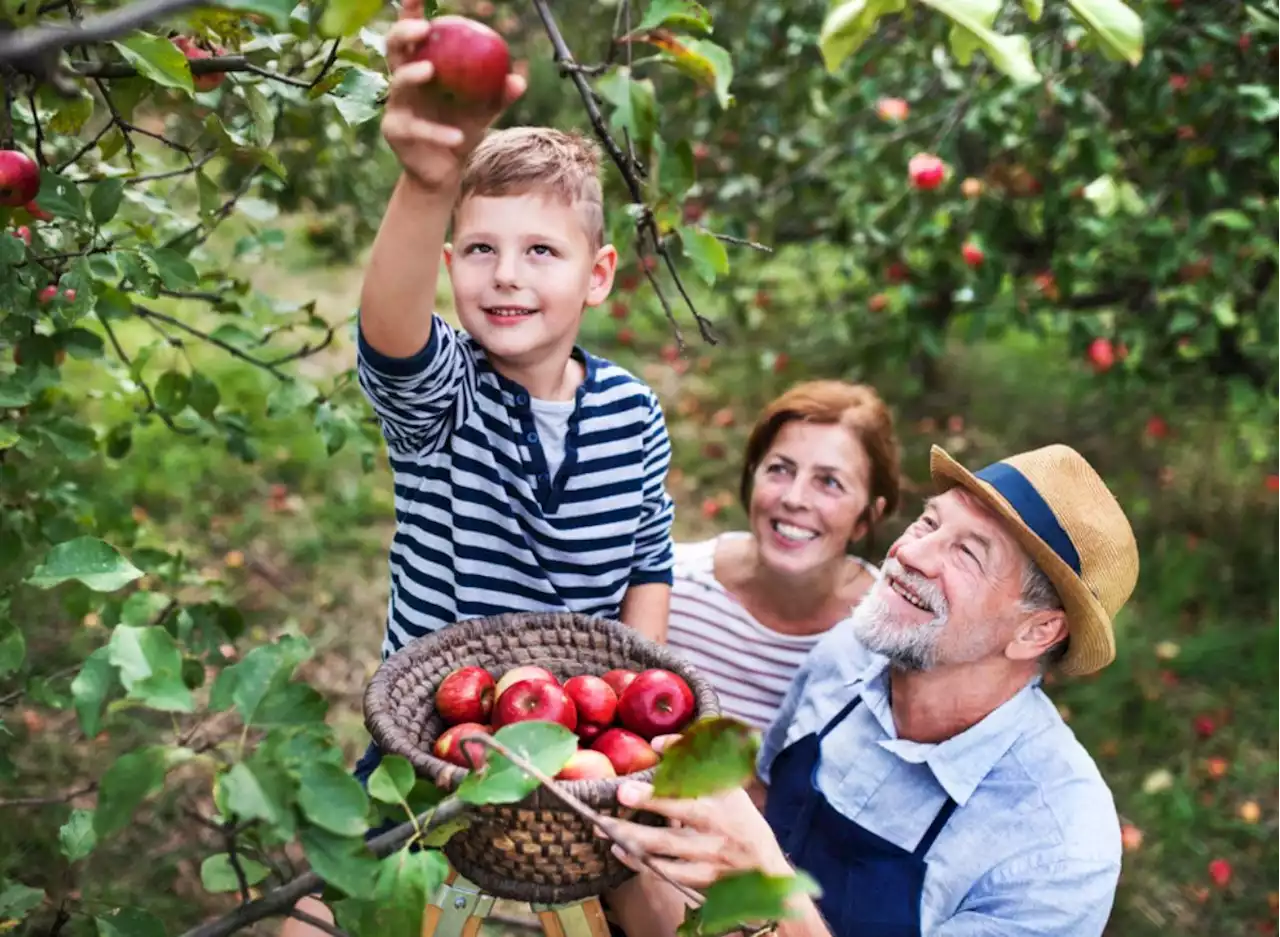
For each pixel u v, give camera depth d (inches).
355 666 161.8
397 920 42.9
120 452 107.3
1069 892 72.7
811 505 96.0
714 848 55.5
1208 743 157.8
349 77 62.2
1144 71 142.3
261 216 95.3
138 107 85.5
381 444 112.9
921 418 248.5
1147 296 180.2
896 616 75.8
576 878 55.7
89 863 112.7
